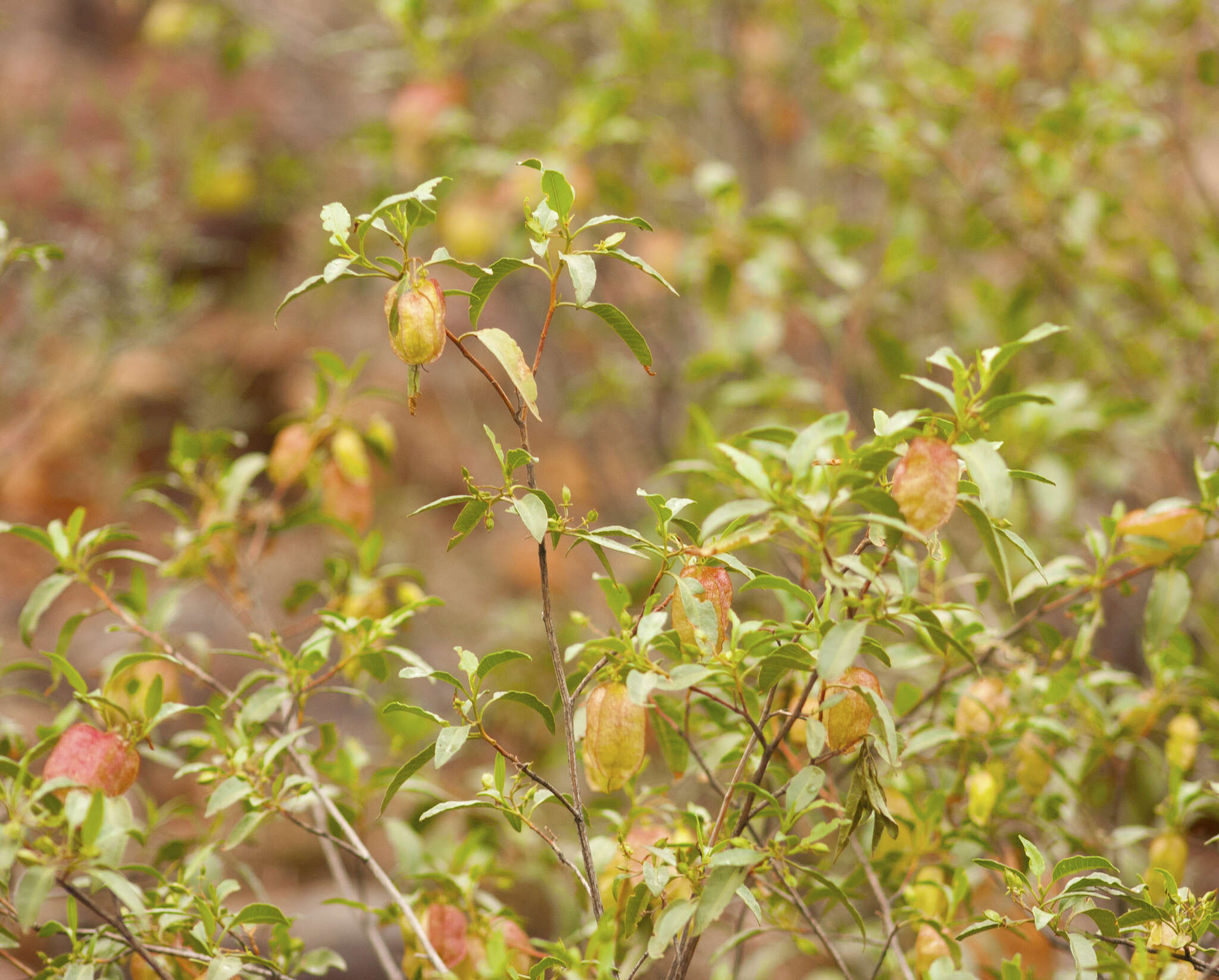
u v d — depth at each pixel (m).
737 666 1.00
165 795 1.50
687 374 1.43
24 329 1.68
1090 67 1.56
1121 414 1.27
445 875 1.08
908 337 1.77
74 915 1.02
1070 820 1.12
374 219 0.98
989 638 1.09
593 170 1.63
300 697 1.08
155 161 1.83
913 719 1.12
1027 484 1.39
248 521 1.16
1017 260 1.77
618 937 1.04
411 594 1.15
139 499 1.16
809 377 1.68
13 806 1.00
